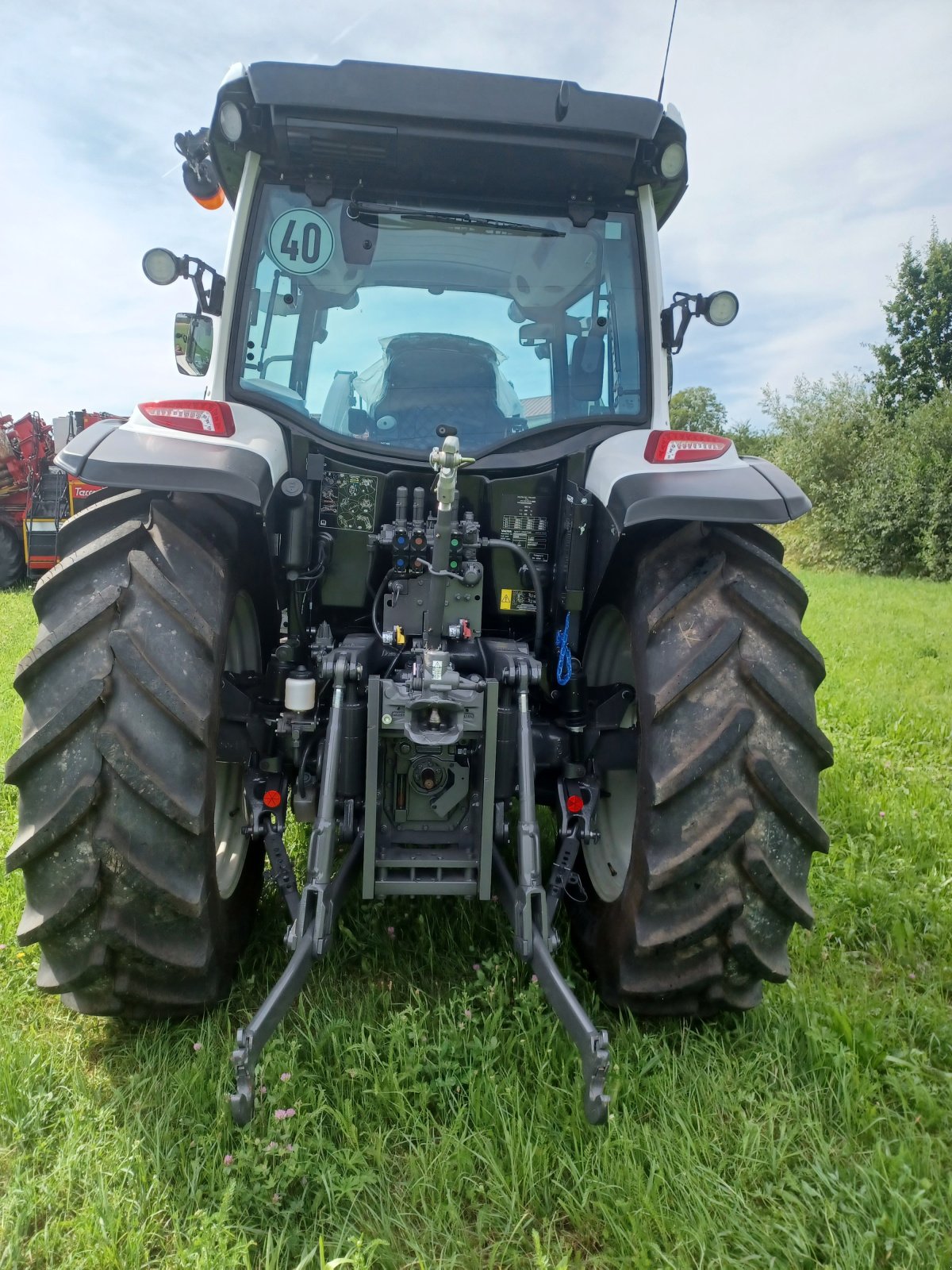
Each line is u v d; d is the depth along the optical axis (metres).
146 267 2.88
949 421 22.38
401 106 2.52
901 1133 2.00
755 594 2.17
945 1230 1.74
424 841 2.38
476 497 2.68
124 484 2.04
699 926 2.06
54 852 1.94
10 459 13.12
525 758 2.24
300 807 2.41
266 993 2.48
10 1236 1.68
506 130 2.58
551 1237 1.72
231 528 2.32
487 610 2.73
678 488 2.19
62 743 1.94
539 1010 2.23
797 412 28.00
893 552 22.39
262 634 2.86
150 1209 1.75
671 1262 1.61
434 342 2.81
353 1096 2.05
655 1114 2.03
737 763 2.05
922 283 33.84
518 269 2.85
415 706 2.23
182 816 1.94
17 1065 2.12
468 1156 1.84
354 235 2.78
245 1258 1.60
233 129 2.58
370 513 2.62
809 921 2.12
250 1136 1.86
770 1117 1.98
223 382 2.72
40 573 13.41
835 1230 1.73
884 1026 2.37
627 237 2.89
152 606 2.03
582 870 2.84
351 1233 1.69
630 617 2.35
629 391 2.90
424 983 2.56
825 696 6.14
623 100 2.59
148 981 2.11
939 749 5.07
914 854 3.51
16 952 2.61
